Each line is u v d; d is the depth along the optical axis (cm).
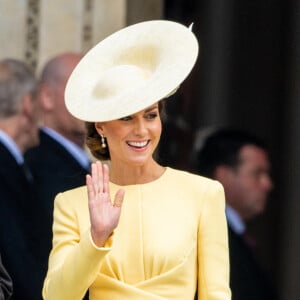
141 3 2539
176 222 1438
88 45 2430
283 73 2728
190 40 1429
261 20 2733
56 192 2019
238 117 2720
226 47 2719
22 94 2161
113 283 1423
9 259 1956
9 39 2403
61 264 1419
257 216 2694
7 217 1970
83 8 2427
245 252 2219
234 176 2333
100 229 1380
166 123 2616
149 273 1427
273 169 2720
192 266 1435
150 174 1462
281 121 2728
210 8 2692
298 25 2711
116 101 1409
